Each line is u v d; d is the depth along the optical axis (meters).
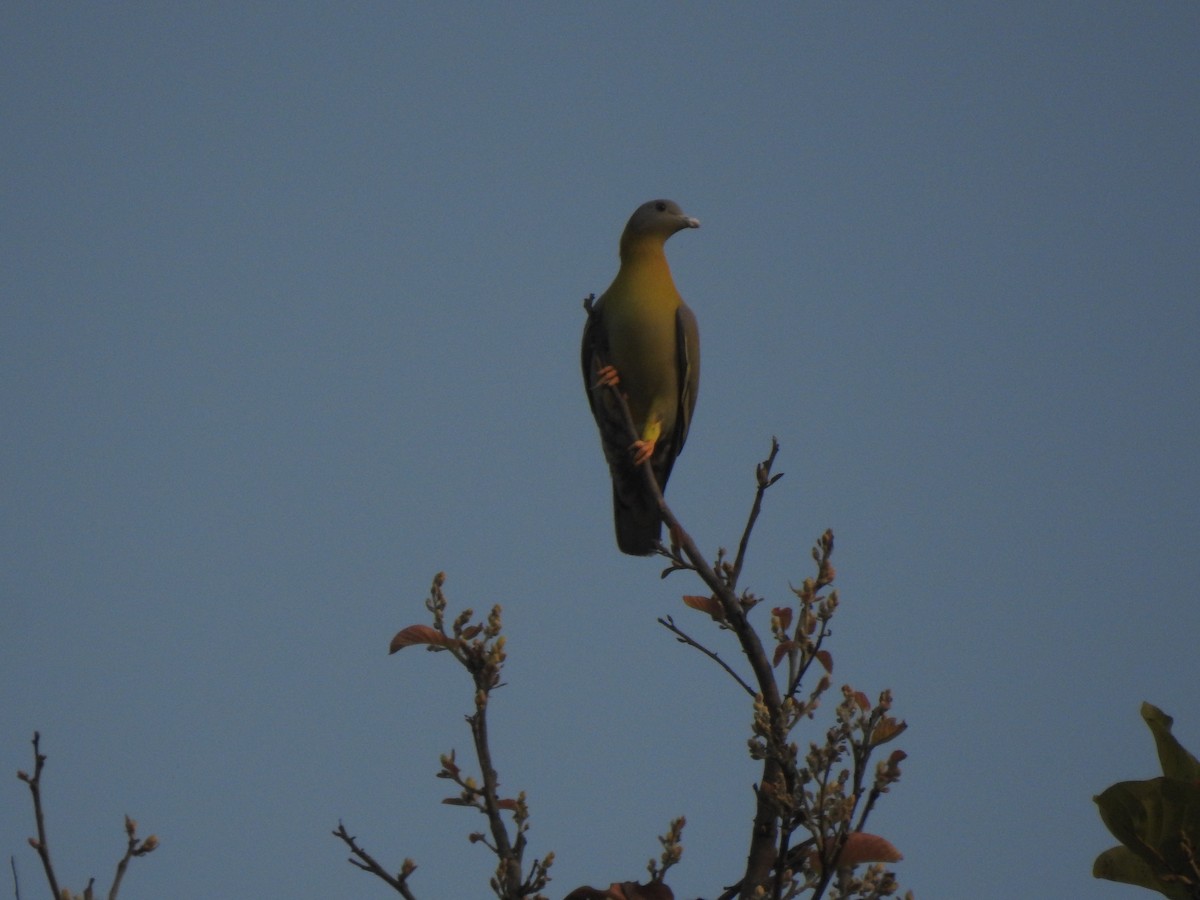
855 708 9.12
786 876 9.02
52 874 7.88
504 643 9.43
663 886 9.05
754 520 10.61
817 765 8.90
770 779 9.39
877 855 8.74
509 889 8.85
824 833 8.66
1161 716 8.72
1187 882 8.10
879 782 8.81
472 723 9.23
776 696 9.65
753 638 9.87
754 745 9.12
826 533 10.16
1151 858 8.28
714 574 10.24
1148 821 8.27
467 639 9.48
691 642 10.12
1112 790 8.30
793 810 8.77
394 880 8.93
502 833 9.00
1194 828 8.13
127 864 8.08
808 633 9.87
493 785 9.09
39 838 7.94
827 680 9.80
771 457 10.58
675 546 10.38
